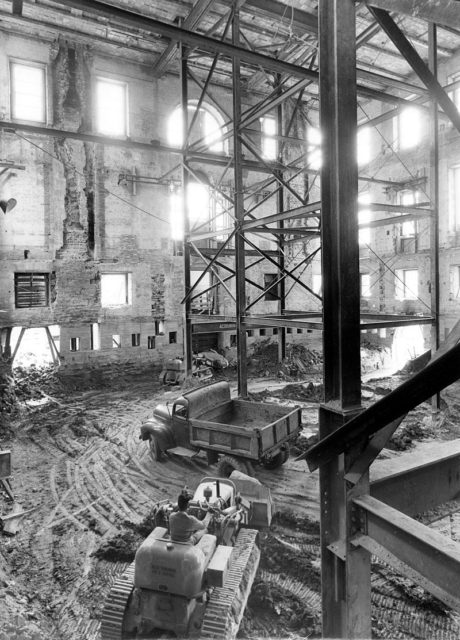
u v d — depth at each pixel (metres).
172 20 16.64
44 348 18.17
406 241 22.70
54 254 18.08
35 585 5.98
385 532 2.95
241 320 12.80
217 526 5.62
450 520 7.20
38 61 17.53
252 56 9.09
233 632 4.76
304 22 14.14
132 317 19.94
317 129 24.80
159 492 8.84
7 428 12.88
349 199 3.43
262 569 6.25
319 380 19.34
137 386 18.67
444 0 2.59
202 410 10.41
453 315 20.52
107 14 7.40
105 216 19.20
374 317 13.96
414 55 3.50
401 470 3.40
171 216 20.86
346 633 3.33
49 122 17.83
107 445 11.64
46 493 8.80
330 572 3.44
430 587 2.53
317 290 25.50
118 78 19.19
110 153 19.20
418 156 21.81
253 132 12.94
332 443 3.13
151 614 4.75
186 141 14.72
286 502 8.23
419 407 14.09
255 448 8.63
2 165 16.31
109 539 7.05
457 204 20.31
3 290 16.97
